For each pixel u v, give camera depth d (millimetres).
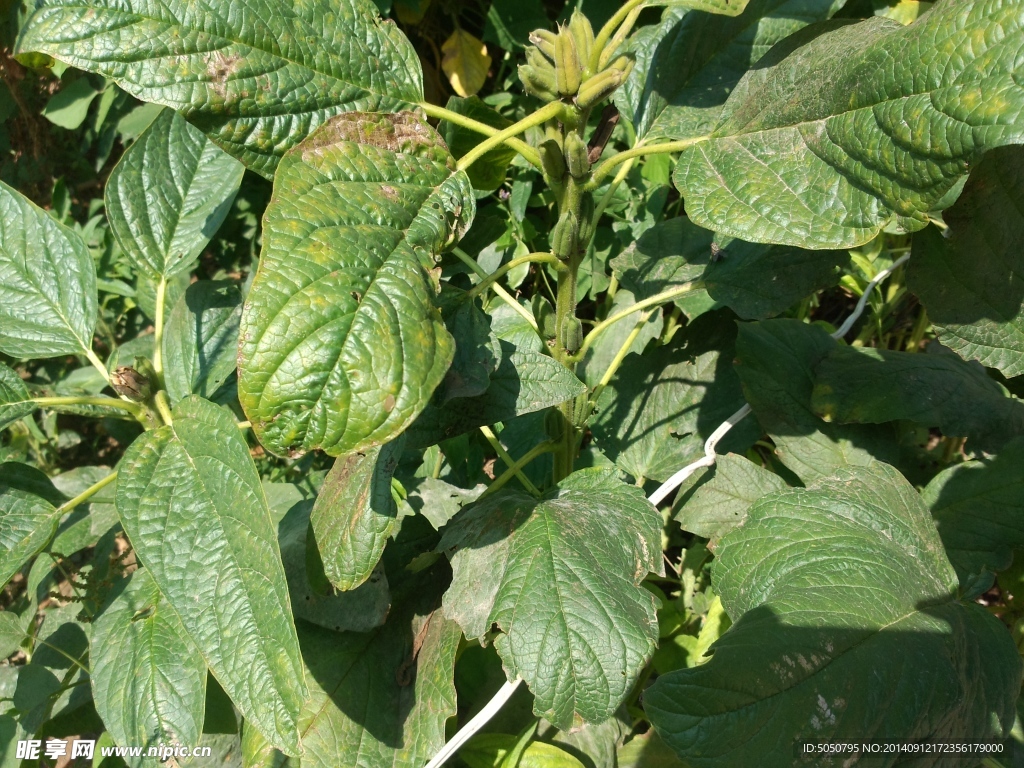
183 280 769
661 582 564
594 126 637
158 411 367
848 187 288
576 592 298
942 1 271
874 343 642
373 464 309
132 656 339
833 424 442
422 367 208
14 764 413
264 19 288
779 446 441
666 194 616
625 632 290
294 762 355
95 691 341
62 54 274
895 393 417
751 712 283
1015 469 397
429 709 349
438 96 785
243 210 810
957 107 247
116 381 358
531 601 299
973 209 367
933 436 682
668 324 591
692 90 407
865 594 319
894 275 609
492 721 435
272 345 201
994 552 391
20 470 360
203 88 281
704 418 478
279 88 290
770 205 299
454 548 342
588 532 324
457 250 419
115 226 414
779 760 279
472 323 296
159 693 328
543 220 705
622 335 534
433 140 267
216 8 281
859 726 285
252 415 202
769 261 413
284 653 269
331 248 217
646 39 423
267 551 276
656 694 286
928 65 257
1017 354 382
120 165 416
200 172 434
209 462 298
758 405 443
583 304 702
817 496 371
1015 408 421
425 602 395
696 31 393
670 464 473
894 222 277
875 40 287
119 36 275
